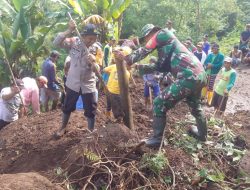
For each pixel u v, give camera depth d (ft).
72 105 17.66
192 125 18.69
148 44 15.62
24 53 36.29
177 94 15.52
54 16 37.47
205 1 67.10
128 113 18.04
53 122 20.53
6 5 37.11
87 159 15.31
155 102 16.01
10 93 20.72
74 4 36.73
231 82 27.12
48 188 13.03
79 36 16.58
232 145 17.61
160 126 16.10
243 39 49.37
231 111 29.76
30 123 20.76
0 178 13.07
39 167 16.69
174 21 62.03
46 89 28.07
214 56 30.55
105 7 37.65
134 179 14.66
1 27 34.91
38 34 36.40
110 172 14.62
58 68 41.93
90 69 17.12
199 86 15.64
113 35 36.45
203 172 15.33
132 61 15.71
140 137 18.51
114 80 20.70
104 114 23.06
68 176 15.11
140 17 62.08
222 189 14.89
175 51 15.61
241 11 79.71
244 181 15.61
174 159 16.05
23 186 12.59
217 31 70.95
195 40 62.80
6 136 20.07
